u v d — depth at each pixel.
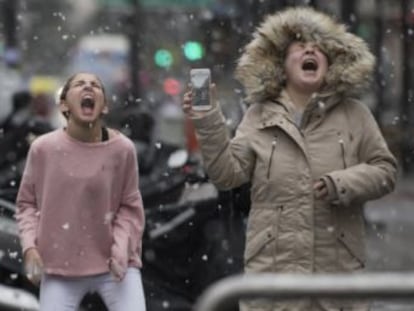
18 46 63.56
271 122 11.36
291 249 11.21
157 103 50.75
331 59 11.50
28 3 74.81
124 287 11.71
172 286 14.92
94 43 71.94
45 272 11.68
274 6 33.81
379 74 42.69
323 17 11.52
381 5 46.34
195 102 11.27
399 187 38.69
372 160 11.50
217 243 14.83
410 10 44.81
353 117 11.50
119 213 11.81
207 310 7.46
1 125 25.17
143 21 58.94
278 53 11.59
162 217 15.93
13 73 46.44
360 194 11.18
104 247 11.71
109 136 11.80
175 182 16.75
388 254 26.19
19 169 21.38
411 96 40.94
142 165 21.06
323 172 11.27
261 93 11.55
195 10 55.59
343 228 11.31
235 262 14.73
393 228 30.55
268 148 11.35
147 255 15.05
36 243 11.68
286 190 11.26
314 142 11.35
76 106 11.55
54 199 11.61
